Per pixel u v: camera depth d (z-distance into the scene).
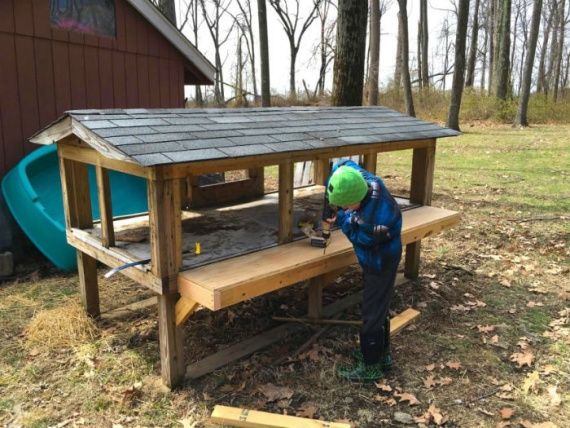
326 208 3.58
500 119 23.05
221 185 5.16
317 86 37.06
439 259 5.93
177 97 8.21
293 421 3.00
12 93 6.09
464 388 3.45
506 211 7.93
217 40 37.47
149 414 3.16
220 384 3.46
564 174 10.62
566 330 4.22
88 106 6.93
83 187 4.13
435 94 25.97
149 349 3.91
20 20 6.05
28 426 3.04
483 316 4.51
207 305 2.93
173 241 3.08
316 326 4.26
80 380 3.51
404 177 10.68
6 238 5.65
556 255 6.00
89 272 4.30
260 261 3.41
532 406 3.25
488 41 41.88
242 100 28.05
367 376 3.52
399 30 28.86
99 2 6.89
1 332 4.19
